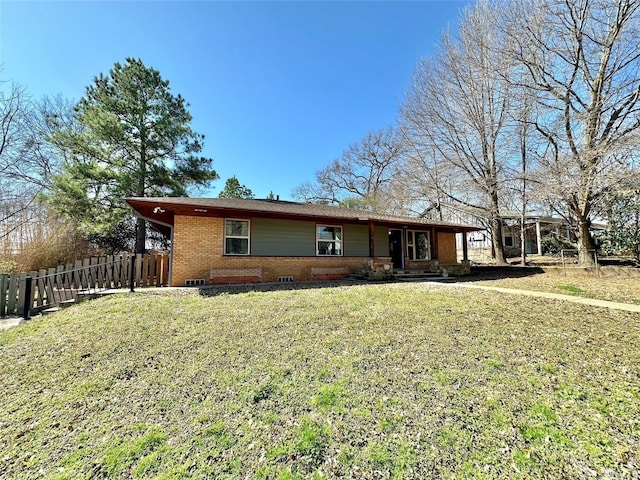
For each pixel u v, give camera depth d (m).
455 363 3.52
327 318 5.30
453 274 13.49
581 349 3.89
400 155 22.53
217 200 11.00
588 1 10.63
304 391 2.98
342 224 12.78
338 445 2.23
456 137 16.70
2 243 11.46
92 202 14.10
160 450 2.25
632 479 1.88
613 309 5.90
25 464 2.18
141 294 7.53
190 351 3.98
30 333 4.93
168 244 19.81
